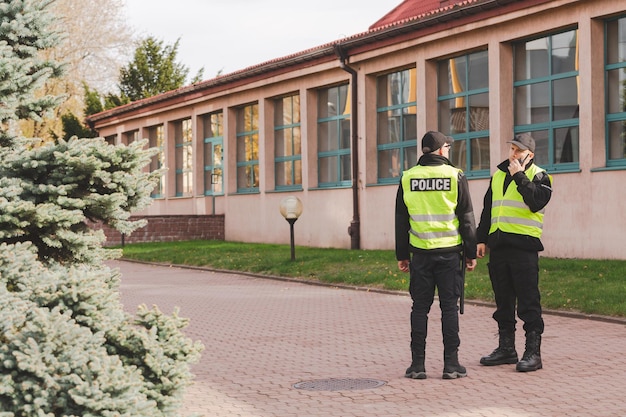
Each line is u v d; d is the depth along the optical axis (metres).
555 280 15.19
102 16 50.22
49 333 4.88
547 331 11.21
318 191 28.69
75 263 7.05
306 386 8.36
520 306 8.88
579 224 19.39
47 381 4.70
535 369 8.73
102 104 48.62
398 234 8.66
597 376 8.39
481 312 13.16
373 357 9.85
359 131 26.45
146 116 40.50
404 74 25.27
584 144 19.23
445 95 23.62
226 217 34.72
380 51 24.98
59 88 48.78
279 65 29.44
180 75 53.12
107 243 33.66
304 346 10.80
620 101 18.95
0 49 7.14
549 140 20.47
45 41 7.59
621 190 18.45
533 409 7.14
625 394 7.61
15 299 5.25
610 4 18.47
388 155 25.98
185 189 38.56
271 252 25.22
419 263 8.52
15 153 7.02
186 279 20.67
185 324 5.61
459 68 23.19
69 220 6.65
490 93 21.58
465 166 23.02
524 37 20.77
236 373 9.14
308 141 29.20
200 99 35.47
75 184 6.77
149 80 51.53
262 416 7.19
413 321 8.60
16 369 4.82
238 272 21.73
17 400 4.75
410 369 8.61
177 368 5.34
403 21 23.39
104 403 4.67
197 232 34.84
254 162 33.38
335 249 26.05
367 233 26.28
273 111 31.81
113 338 5.31
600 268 16.17
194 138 36.88
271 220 31.48
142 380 5.23
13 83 7.23
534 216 8.88
